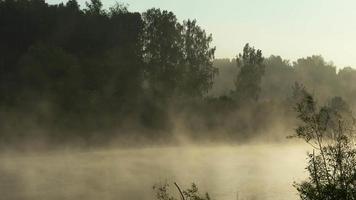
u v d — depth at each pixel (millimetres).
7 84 81625
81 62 88000
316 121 10938
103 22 98688
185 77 96875
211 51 100500
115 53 92500
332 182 10648
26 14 92500
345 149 10656
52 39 92625
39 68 81938
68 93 81125
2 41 88688
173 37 98375
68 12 96750
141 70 96438
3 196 33344
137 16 101000
